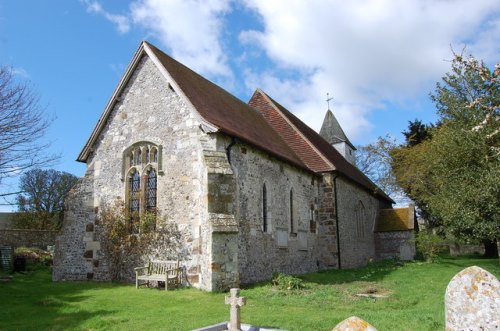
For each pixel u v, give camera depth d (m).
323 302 10.68
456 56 9.36
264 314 9.02
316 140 27.14
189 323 8.19
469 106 10.50
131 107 16.28
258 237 15.66
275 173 17.69
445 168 18.98
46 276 18.30
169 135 15.02
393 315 8.95
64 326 8.45
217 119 15.23
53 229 38.75
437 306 10.49
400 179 35.50
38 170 39.69
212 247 12.25
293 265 18.42
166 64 16.27
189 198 14.05
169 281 13.17
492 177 15.73
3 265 20.83
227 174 13.20
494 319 3.91
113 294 12.17
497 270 20.53
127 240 15.05
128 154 16.05
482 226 16.56
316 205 22.00
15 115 16.08
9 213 45.28
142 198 15.25
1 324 8.71
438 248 29.34
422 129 42.91
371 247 29.72
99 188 16.33
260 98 25.34
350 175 26.16
